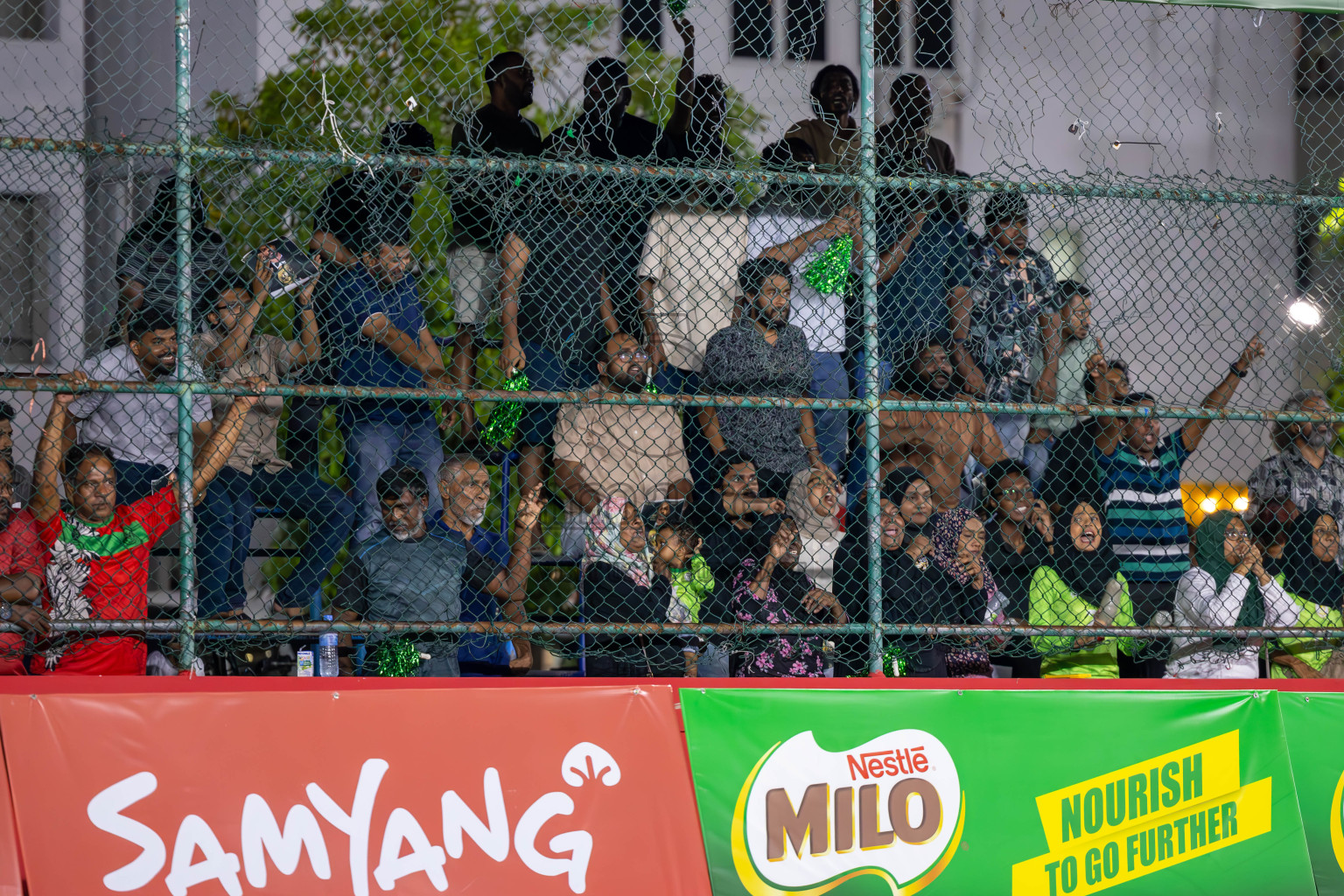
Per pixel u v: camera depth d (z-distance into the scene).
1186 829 16.39
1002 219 18.67
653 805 15.34
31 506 15.66
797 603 17.64
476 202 18.33
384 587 16.98
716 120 20.45
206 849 14.29
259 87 23.44
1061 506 18.73
